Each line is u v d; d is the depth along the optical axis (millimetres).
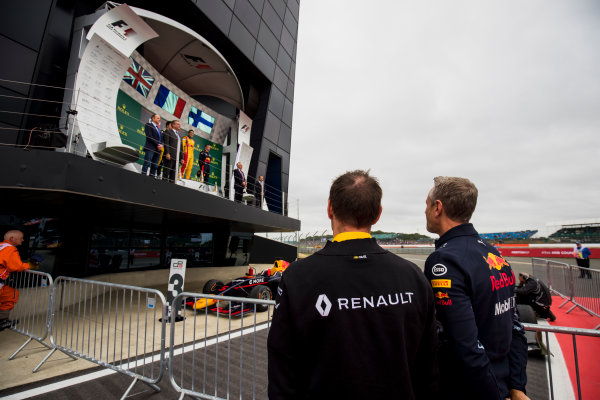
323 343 938
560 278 8375
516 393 1321
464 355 1110
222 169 12148
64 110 6223
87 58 5902
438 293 1248
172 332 2943
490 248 1436
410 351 992
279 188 14656
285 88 15047
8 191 4324
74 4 7211
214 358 3982
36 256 6883
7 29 5781
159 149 6777
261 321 5898
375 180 1201
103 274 8555
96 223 8633
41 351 4078
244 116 12461
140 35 6613
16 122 5879
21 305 4949
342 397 893
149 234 10867
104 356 3912
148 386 3229
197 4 9461
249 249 15914
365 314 948
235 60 12258
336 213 1187
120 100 8469
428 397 1064
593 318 6543
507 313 1338
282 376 959
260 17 12930
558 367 3973
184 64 10992
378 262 1042
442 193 1516
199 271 12383
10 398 2930
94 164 4461
